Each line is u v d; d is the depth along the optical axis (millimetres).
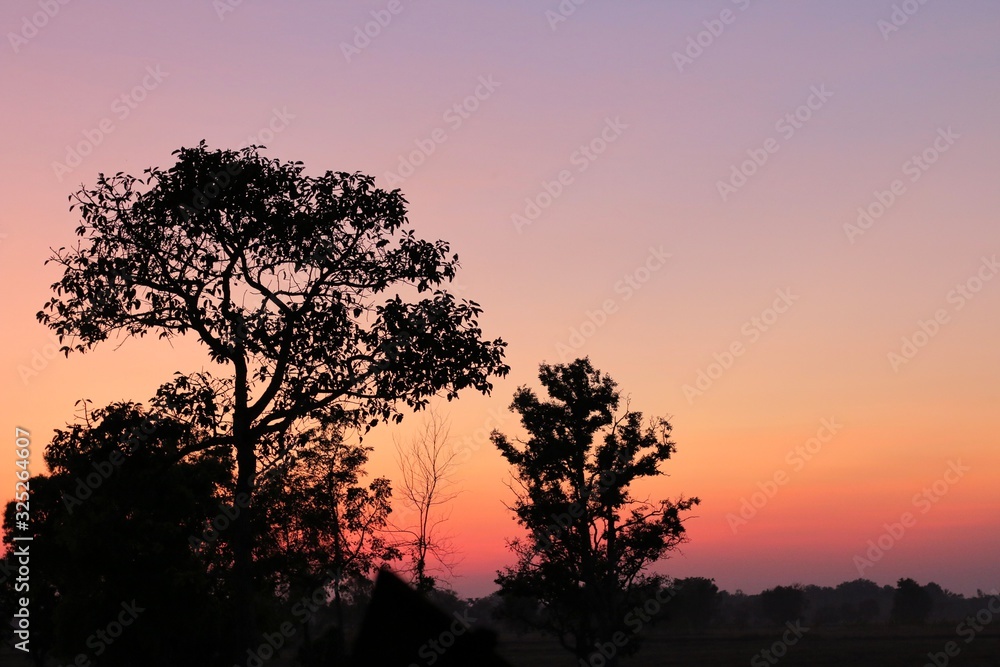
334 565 38000
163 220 26438
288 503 38469
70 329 26594
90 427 27875
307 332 26688
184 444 29188
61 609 42562
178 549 42344
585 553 54562
